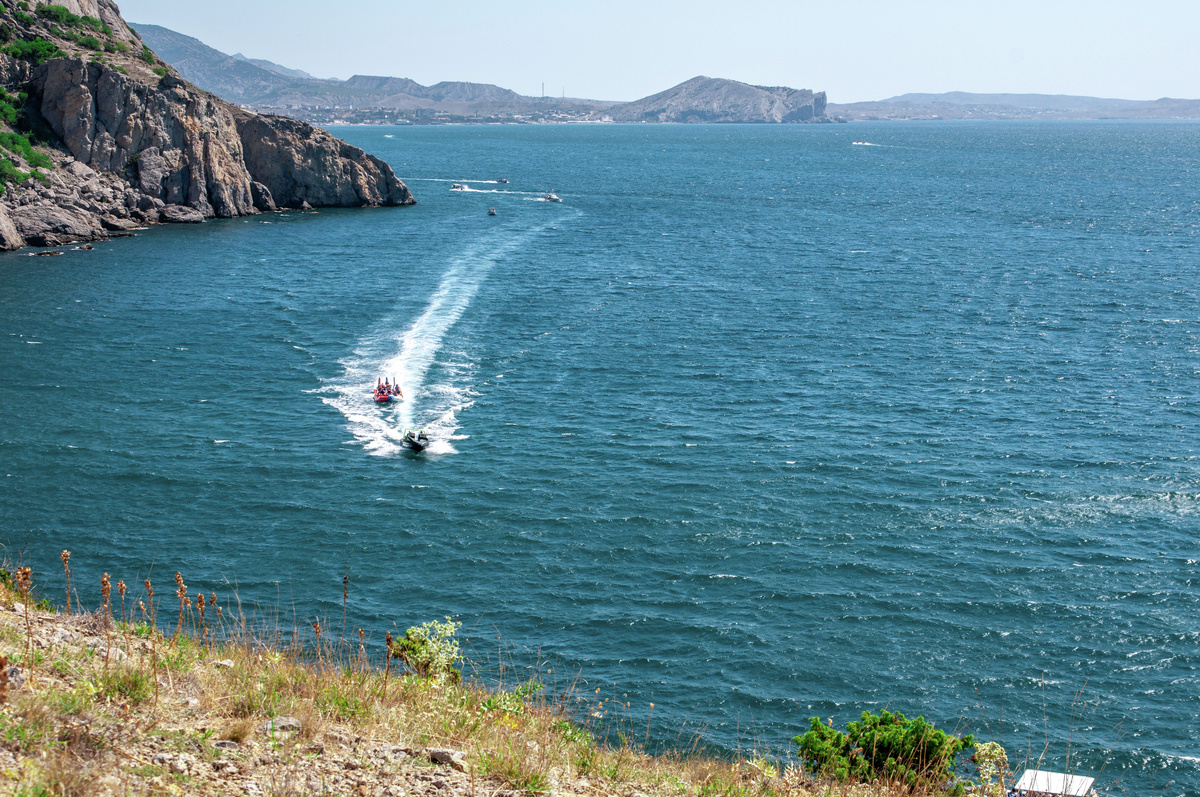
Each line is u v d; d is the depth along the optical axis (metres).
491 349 71.31
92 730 10.33
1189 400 61.56
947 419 58.00
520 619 36.44
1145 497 47.28
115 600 35.44
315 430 54.25
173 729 10.99
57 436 51.66
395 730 12.62
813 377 66.00
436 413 57.53
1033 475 49.81
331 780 10.38
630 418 57.50
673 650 34.81
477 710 14.58
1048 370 68.00
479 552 41.25
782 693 32.53
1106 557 41.62
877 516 45.19
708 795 13.08
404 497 46.06
